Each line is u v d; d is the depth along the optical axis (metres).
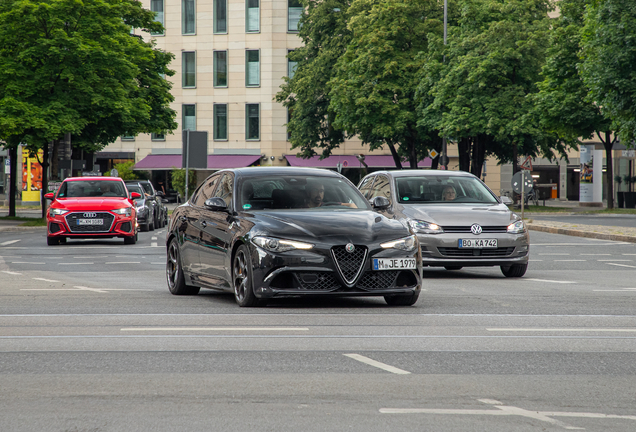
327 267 11.09
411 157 61.44
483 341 9.02
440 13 60.25
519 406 6.16
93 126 45.31
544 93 52.00
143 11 53.59
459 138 55.50
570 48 50.75
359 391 6.62
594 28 39.81
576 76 51.19
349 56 60.47
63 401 6.30
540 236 31.95
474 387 6.79
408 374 7.29
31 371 7.42
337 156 82.44
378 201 12.62
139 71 44.94
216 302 12.53
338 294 11.12
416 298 11.95
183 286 13.64
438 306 12.01
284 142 83.44
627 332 9.70
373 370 7.46
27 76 40.78
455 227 16.27
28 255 23.39
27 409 6.06
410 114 57.38
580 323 10.38
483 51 53.69
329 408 6.07
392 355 8.18
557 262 20.94
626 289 14.62
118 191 28.91
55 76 41.25
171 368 7.54
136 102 45.25
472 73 52.84
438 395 6.50
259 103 83.56
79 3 40.66
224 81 84.44
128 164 76.81
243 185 12.59
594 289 14.62
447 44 56.09
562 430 5.52
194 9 84.81
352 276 11.20
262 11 83.31
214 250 12.45
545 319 10.73
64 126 40.44
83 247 26.61
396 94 59.19
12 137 41.88
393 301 12.03
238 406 6.13
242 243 11.71
